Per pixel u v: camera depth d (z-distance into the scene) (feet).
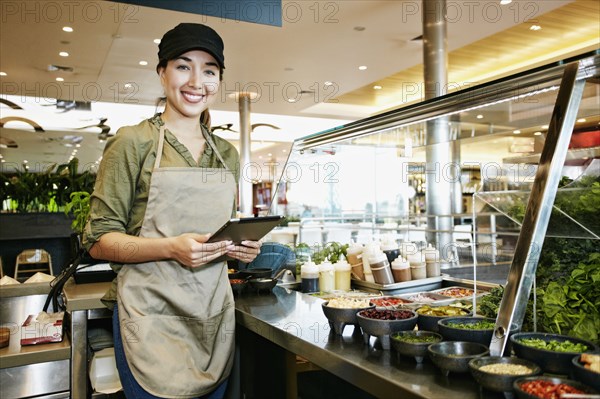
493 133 7.36
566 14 18.65
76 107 35.32
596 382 3.06
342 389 5.94
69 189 21.62
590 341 3.88
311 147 8.64
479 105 5.73
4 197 21.59
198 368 5.24
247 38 18.92
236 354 7.41
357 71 23.72
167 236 5.10
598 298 4.34
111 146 5.05
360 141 8.04
